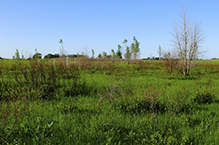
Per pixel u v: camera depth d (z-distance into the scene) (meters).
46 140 3.65
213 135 4.24
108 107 5.88
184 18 17.98
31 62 9.25
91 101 6.61
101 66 25.45
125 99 6.28
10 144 3.36
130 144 3.77
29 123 4.33
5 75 12.50
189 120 5.04
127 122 4.72
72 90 7.98
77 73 10.19
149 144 3.74
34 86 7.48
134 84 10.70
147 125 4.57
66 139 3.81
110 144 3.69
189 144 3.87
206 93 7.21
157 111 5.74
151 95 5.46
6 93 6.80
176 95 7.59
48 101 6.65
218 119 5.21
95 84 9.75
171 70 19.55
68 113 5.30
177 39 18.12
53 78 8.38
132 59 39.91
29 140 3.70
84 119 4.82
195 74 19.06
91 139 3.87
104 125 4.31
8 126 4.15
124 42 40.09
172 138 3.79
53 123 4.49
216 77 16.67
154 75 17.83
